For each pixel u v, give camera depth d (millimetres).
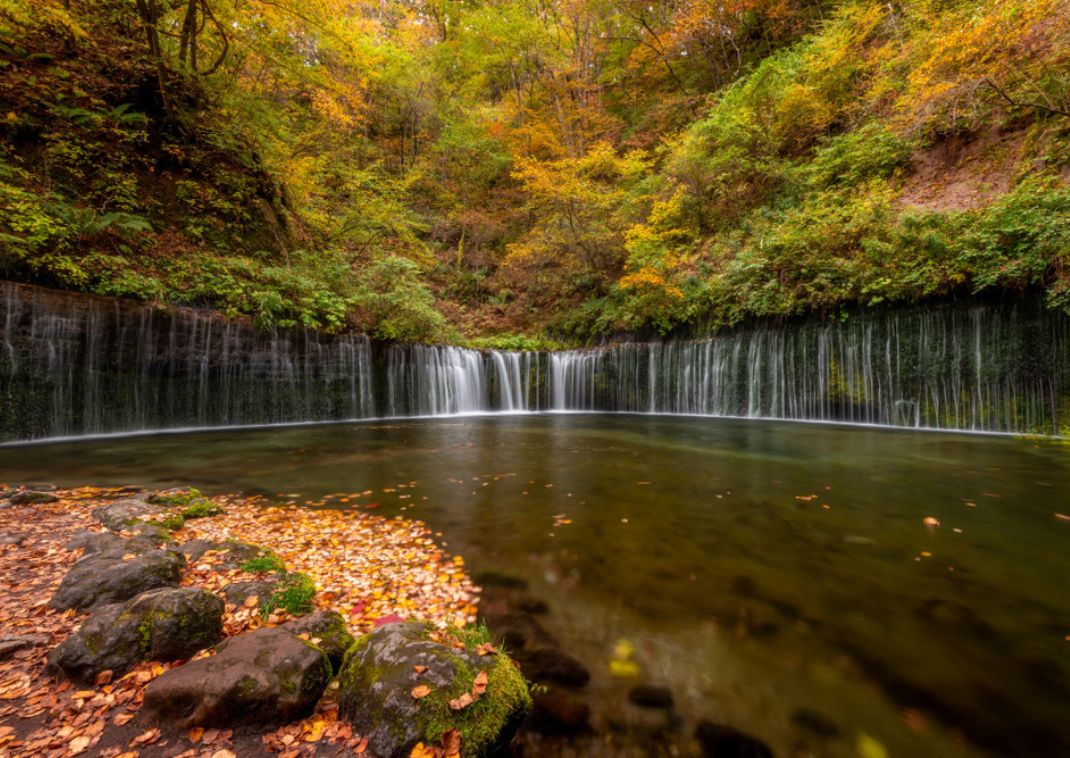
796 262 11023
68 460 6500
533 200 17781
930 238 8977
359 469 6273
